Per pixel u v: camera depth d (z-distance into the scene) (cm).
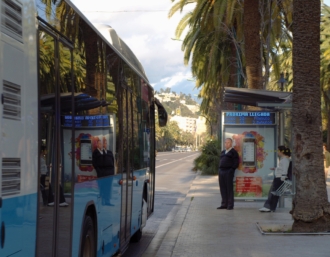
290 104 1345
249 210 1509
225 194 1562
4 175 357
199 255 898
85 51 603
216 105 3662
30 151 407
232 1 2169
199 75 3147
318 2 1072
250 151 1605
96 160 647
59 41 502
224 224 1246
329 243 972
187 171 4250
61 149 502
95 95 646
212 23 2434
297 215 1077
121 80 816
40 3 445
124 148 838
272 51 2584
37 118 426
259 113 1594
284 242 987
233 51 2766
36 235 420
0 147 352
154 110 1294
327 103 4347
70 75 539
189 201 1831
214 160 3512
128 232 886
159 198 2112
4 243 354
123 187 830
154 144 1295
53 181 473
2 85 359
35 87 423
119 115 797
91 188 621
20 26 397
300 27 1073
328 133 4753
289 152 1447
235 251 918
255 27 1988
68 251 526
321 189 1066
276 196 1459
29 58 412
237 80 2783
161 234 1244
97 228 649
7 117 366
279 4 2161
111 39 865
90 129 619
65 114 516
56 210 482
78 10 578
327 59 3216
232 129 1606
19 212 382
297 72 1074
